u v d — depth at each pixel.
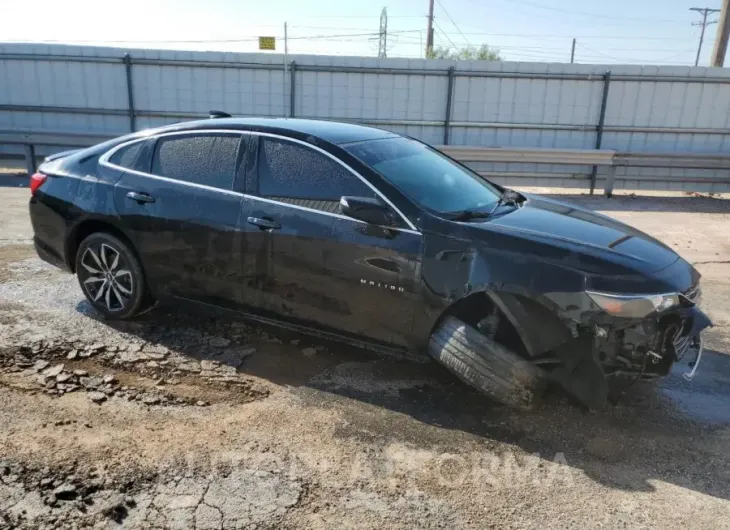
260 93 13.02
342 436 3.47
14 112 13.47
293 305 4.16
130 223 4.61
